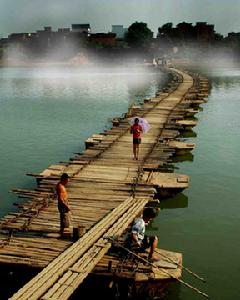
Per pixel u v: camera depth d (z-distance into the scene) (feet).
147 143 85.15
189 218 55.42
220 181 70.38
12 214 47.67
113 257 38.60
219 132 111.75
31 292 31.42
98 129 119.03
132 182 59.82
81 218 47.11
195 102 154.71
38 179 63.36
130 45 549.54
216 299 37.14
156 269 36.45
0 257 37.70
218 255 45.14
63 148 96.84
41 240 41.34
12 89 246.88
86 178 61.87
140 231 38.06
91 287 36.68
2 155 90.68
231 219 54.90
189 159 84.84
